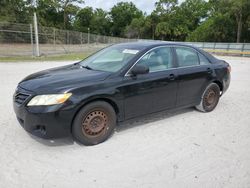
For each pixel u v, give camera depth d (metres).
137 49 4.26
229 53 28.95
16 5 43.16
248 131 4.34
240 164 3.24
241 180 2.88
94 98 3.50
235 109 5.63
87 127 3.54
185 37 72.12
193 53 5.01
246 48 28.27
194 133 4.20
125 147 3.63
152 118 4.87
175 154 3.47
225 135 4.15
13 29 19.66
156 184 2.78
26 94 3.37
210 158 3.38
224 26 46.59
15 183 2.73
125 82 3.80
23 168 3.02
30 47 20.75
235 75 11.38
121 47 4.61
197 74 4.86
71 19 73.56
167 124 4.58
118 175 2.93
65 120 3.31
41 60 15.81
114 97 3.69
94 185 2.73
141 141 3.84
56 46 24.34
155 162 3.24
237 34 44.81
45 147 3.55
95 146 3.63
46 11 63.78
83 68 4.31
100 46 33.78
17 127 4.19
